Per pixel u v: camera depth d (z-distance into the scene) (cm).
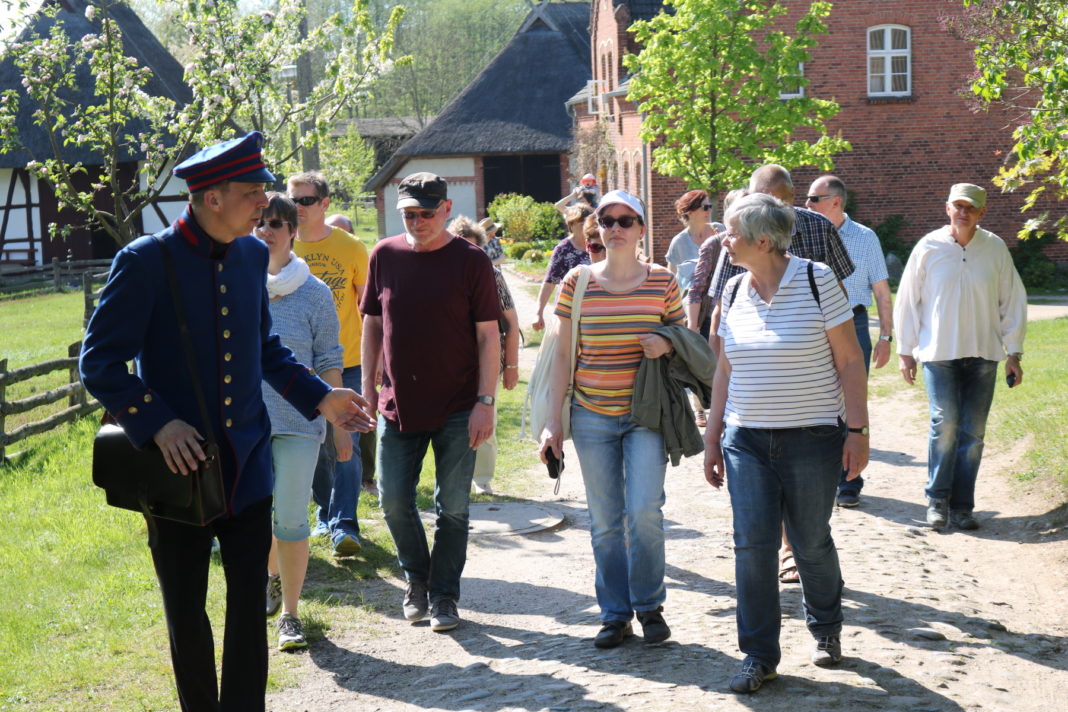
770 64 2245
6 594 608
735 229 443
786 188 600
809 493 445
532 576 646
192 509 362
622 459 511
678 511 795
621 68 3547
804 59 2244
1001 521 740
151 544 368
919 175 3012
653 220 2978
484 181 4972
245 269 389
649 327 504
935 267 721
